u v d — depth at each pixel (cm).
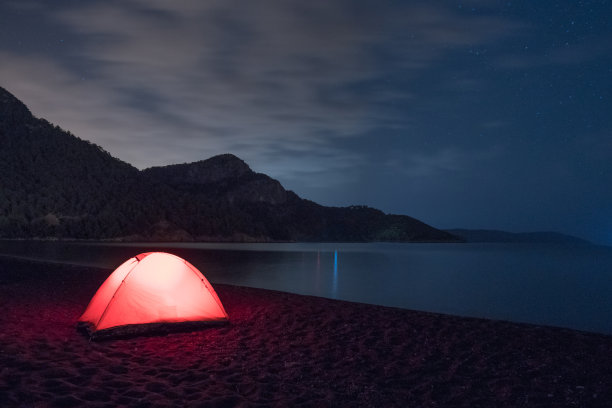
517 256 8144
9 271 2027
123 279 848
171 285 877
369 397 520
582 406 500
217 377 578
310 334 839
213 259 4459
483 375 604
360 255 7219
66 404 447
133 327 801
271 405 484
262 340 793
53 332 802
